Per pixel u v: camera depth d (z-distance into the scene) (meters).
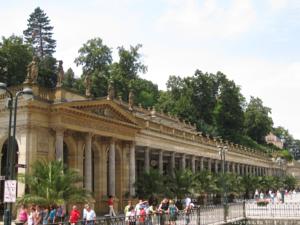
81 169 52.97
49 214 37.34
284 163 175.62
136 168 75.81
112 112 57.72
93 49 117.38
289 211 52.94
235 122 159.38
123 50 127.00
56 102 47.75
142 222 33.19
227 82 158.62
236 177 95.69
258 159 137.88
